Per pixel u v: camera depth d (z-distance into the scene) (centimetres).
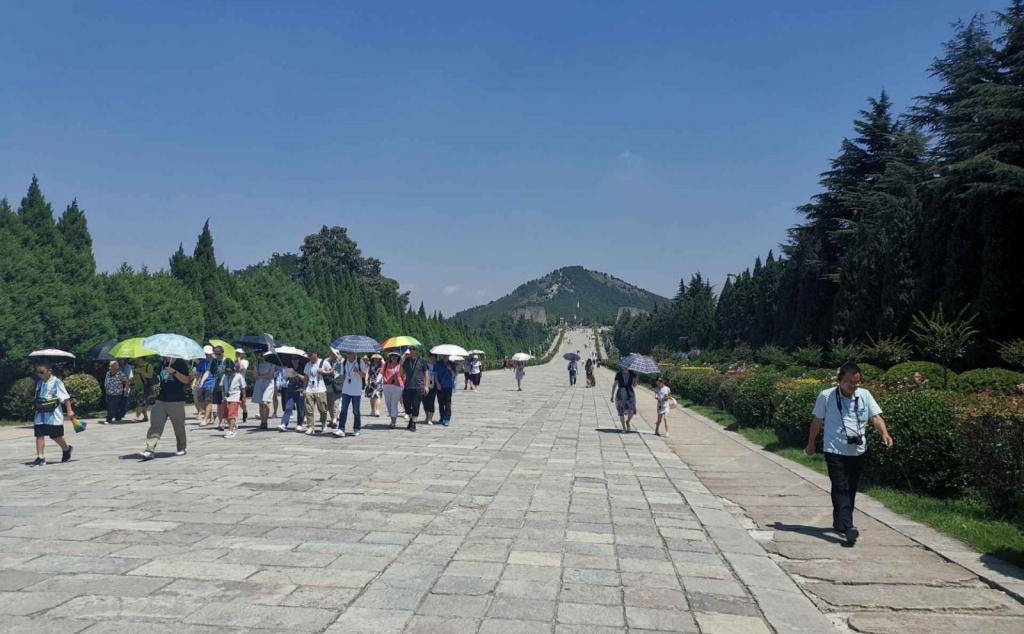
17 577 518
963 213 2436
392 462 1103
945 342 1750
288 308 3828
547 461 1170
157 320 2472
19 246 1977
